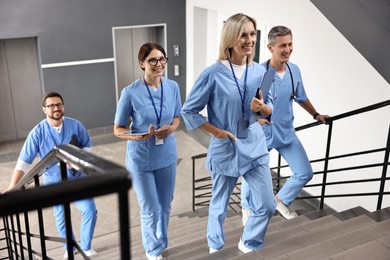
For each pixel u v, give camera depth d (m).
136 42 9.34
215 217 3.07
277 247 2.89
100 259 3.98
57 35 8.26
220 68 2.63
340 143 5.58
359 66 5.09
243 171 2.80
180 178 7.47
